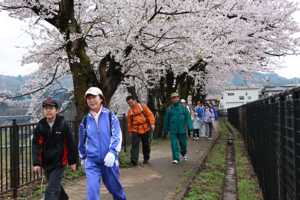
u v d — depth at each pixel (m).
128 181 5.72
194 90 24.09
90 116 3.44
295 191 2.96
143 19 8.01
